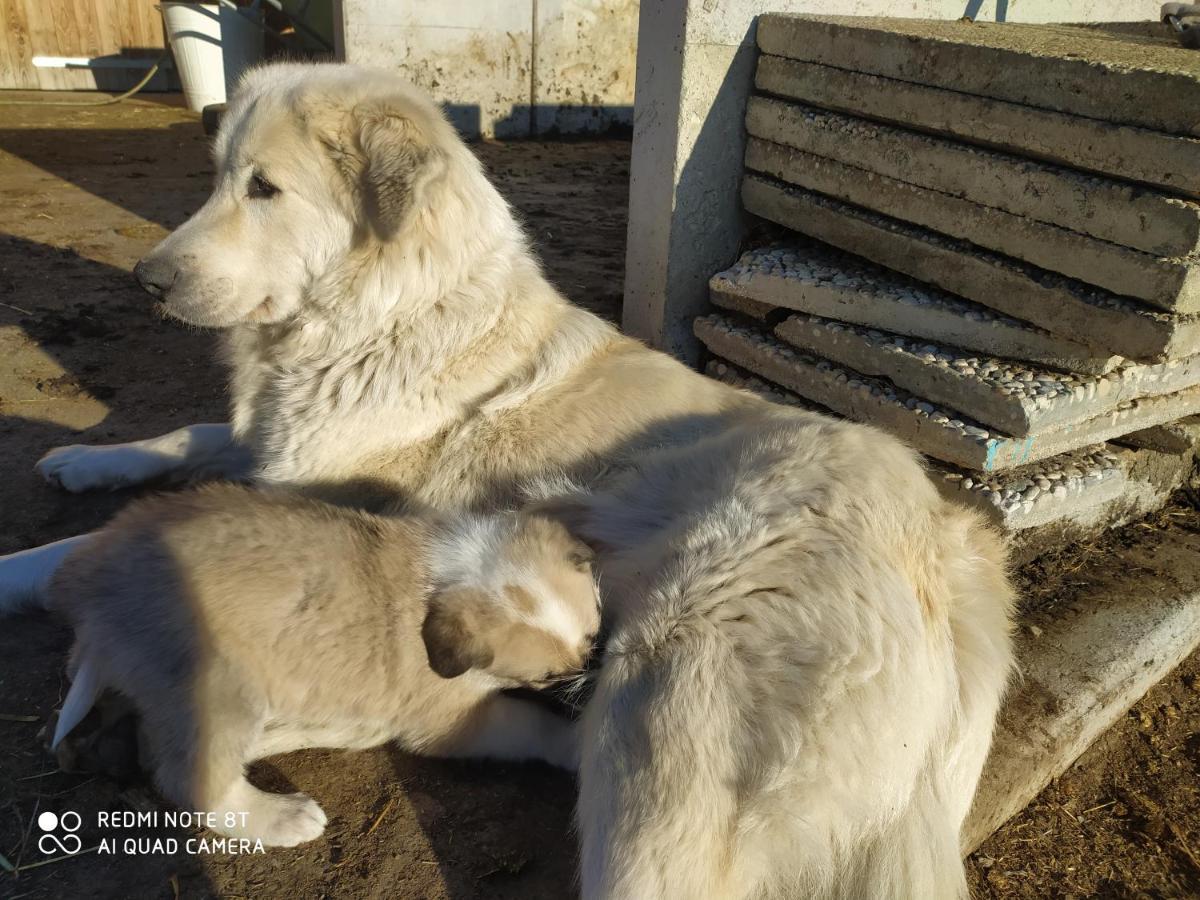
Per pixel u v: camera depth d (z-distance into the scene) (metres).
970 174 0.89
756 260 1.16
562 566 0.71
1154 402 0.96
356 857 0.62
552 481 0.79
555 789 0.70
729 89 1.14
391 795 0.68
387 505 0.83
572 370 0.85
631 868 0.55
